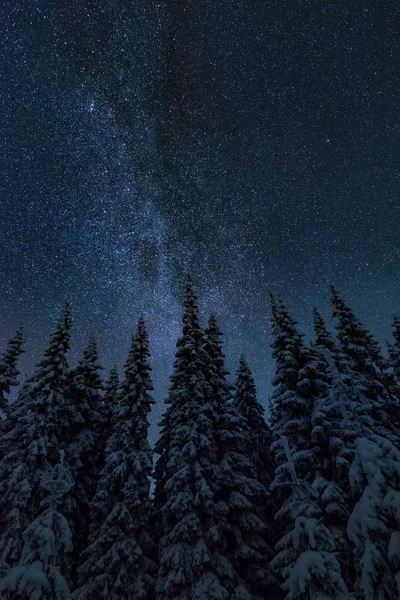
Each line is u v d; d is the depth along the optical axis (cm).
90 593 1633
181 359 2216
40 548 898
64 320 2534
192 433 1880
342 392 1120
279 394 1944
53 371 2275
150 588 1733
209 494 1681
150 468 2000
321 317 2598
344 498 1501
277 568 1388
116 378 2986
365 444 968
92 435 2406
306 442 1742
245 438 2056
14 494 1875
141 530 1936
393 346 2508
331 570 943
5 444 2142
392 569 859
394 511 848
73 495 2147
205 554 1577
